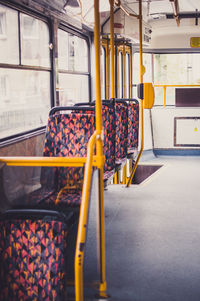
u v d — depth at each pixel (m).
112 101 3.73
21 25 3.75
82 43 6.00
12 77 3.62
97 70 2.31
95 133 2.22
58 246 2.06
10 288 2.14
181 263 3.06
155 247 3.39
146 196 5.14
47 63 4.47
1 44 3.39
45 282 2.09
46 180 3.42
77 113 3.64
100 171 2.29
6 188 3.25
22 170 3.55
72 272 2.74
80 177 3.37
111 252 3.29
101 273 2.49
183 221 4.10
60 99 4.84
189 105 9.00
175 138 8.85
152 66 8.87
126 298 2.51
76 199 3.20
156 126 8.95
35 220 2.08
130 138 5.73
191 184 5.86
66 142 3.41
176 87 8.98
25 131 3.92
